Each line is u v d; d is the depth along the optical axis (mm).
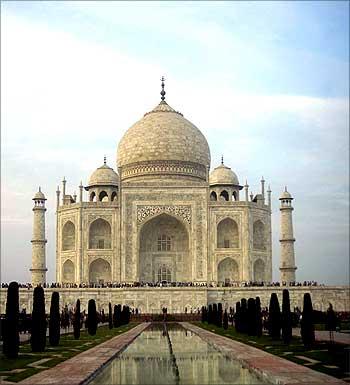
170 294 134750
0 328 68062
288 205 153875
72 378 39812
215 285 143375
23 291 134250
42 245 152000
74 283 154125
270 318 74312
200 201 155500
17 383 38531
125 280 152000
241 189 173125
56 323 67938
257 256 157375
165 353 57438
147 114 183125
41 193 153750
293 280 151375
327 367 44625
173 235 161500
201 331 90000
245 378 40844
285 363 46688
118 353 57281
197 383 38562
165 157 170750
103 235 158000
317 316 109438
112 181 169875
